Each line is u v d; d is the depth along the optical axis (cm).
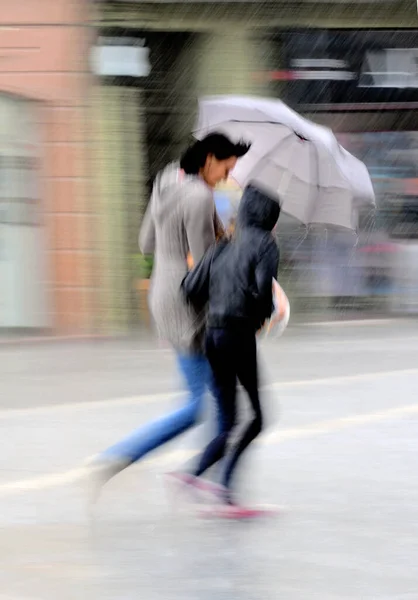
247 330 906
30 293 2456
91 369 1895
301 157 1084
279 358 1978
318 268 2638
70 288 2461
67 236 2455
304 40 2591
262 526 906
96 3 2439
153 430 919
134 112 2491
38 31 2419
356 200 1251
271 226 910
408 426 1320
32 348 2248
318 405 1477
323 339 2277
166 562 813
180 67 2547
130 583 764
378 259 2670
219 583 763
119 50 2477
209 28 2541
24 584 764
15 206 2436
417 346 2134
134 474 1081
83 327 2462
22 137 2430
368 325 2528
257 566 801
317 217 1129
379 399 1524
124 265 2478
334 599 727
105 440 1270
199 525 912
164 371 1850
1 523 922
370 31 2608
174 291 923
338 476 1073
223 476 934
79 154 2448
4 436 1302
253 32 2567
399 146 2653
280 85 2592
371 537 871
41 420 1409
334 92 2612
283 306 931
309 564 805
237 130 1075
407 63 2625
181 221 919
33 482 1066
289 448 1200
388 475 1077
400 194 2666
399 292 2683
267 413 937
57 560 820
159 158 2548
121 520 928
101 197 2464
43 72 2427
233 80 2567
